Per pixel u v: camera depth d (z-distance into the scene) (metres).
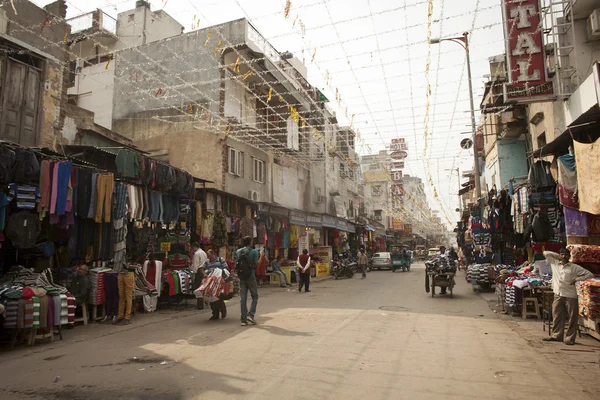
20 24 11.09
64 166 8.76
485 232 18.25
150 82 19.77
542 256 11.42
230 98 19.08
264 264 18.58
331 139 27.94
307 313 10.12
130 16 20.55
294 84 21.50
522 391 4.47
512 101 10.14
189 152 18.91
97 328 8.46
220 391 4.48
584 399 4.23
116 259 10.07
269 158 23.25
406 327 8.21
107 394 4.47
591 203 7.58
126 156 10.59
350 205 37.59
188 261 12.39
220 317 9.80
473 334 7.56
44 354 6.35
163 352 6.28
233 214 16.80
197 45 19.06
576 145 7.99
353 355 5.95
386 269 33.41
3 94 10.45
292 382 4.76
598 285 6.72
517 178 12.68
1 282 7.71
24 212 8.11
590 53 10.33
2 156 7.56
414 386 4.62
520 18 10.09
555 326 7.04
